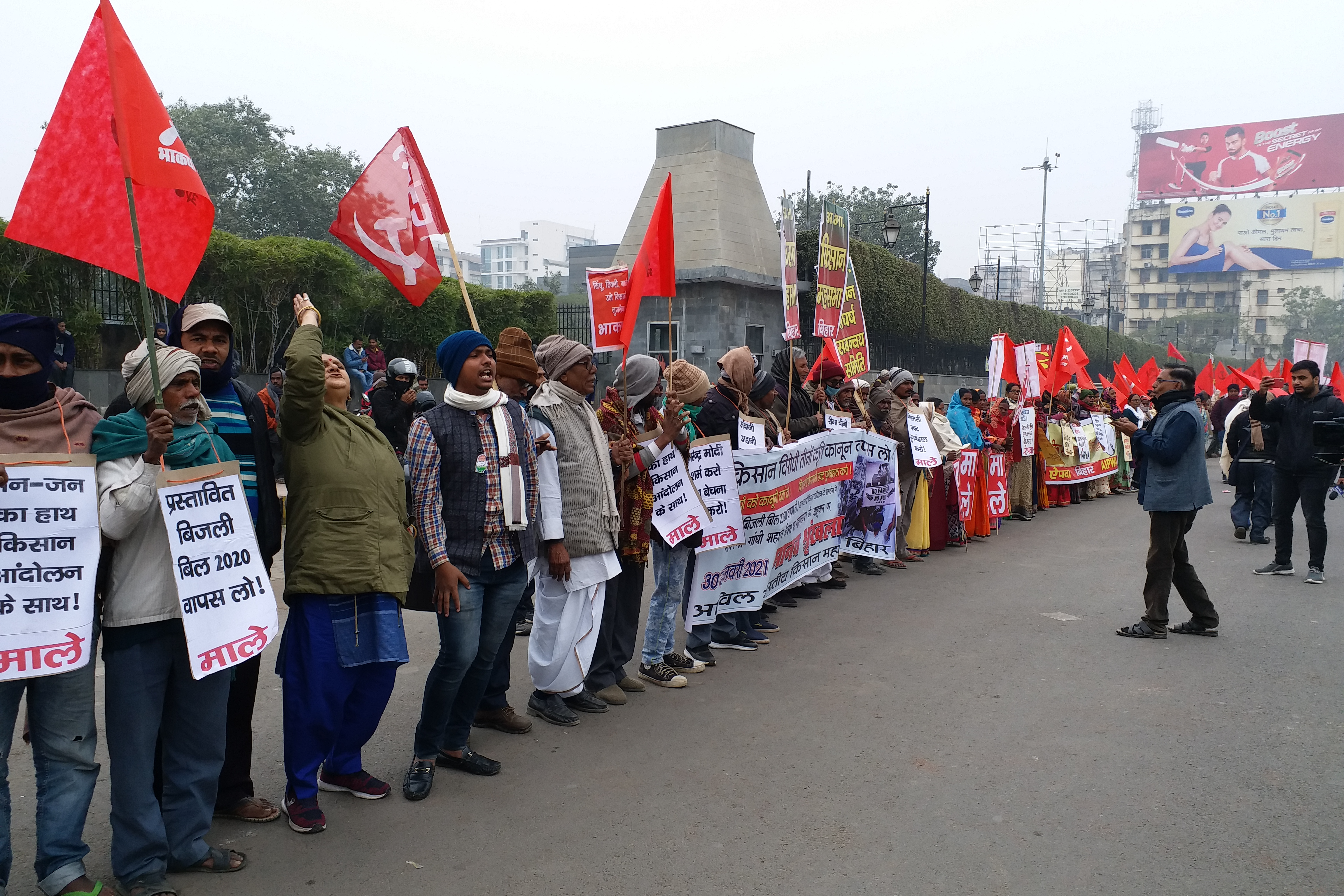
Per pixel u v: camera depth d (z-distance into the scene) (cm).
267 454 342
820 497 727
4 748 274
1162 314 9675
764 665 575
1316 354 1759
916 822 367
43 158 287
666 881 321
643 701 508
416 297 435
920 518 939
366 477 347
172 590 296
